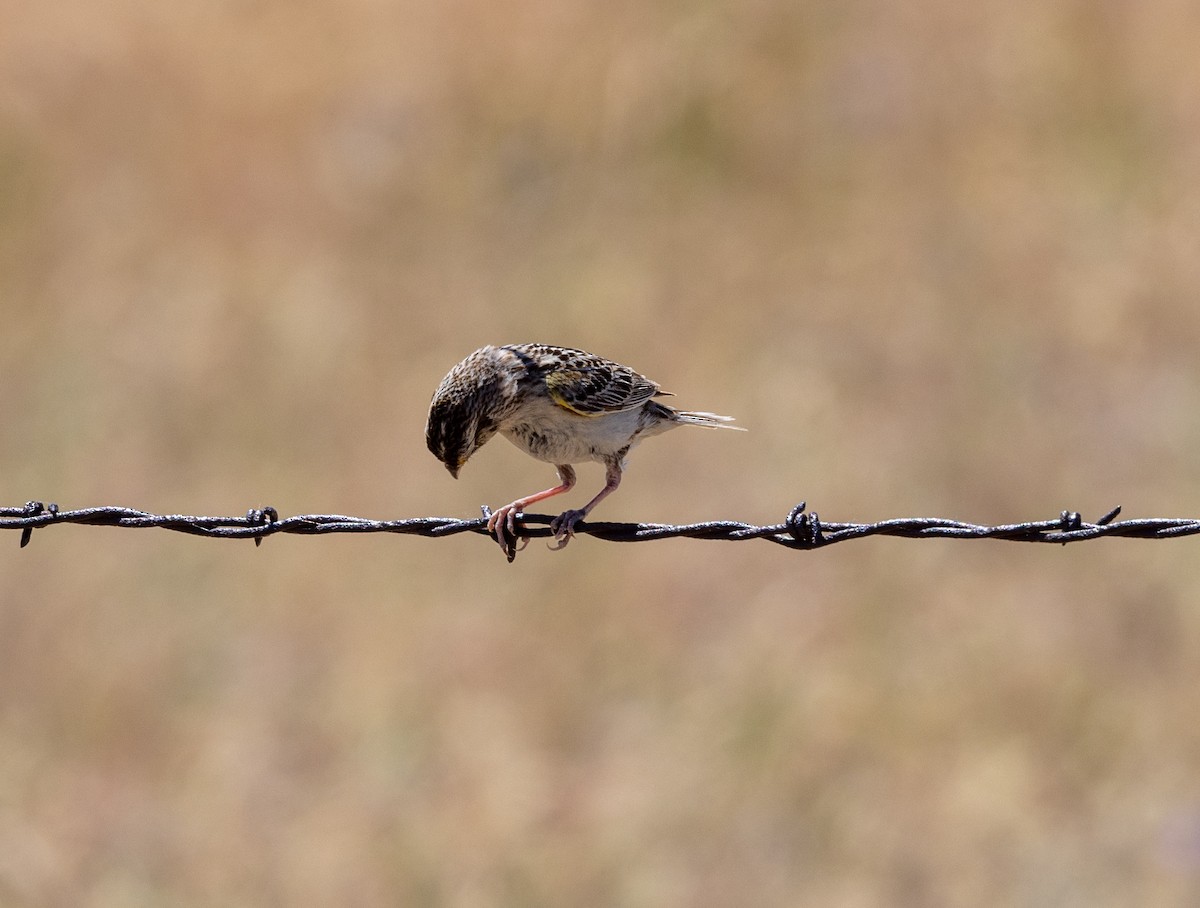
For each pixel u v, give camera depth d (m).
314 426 16.98
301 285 18.55
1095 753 13.49
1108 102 20.61
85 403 17.48
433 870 12.94
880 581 14.88
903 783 13.31
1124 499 15.87
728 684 14.10
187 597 15.30
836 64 21.12
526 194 20.12
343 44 21.92
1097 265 18.58
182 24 22.19
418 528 8.45
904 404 17.06
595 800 13.38
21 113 20.70
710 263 18.95
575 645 14.62
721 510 15.59
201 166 20.52
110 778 13.98
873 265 18.81
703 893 12.72
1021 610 14.58
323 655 14.80
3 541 15.64
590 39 21.28
